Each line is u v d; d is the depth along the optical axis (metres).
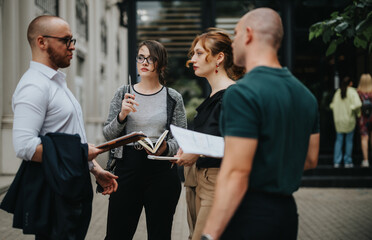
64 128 2.09
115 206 2.73
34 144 1.92
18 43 7.80
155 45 2.81
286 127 1.57
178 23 10.29
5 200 2.01
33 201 1.94
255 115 1.49
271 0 9.78
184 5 10.25
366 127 8.50
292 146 1.62
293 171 1.63
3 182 6.63
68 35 2.10
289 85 1.62
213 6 10.12
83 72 13.40
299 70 9.41
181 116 2.90
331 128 9.47
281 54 9.45
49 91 2.03
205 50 2.48
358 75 9.38
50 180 1.91
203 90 10.20
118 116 2.66
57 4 9.71
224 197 1.45
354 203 6.50
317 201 6.67
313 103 1.71
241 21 1.70
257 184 1.56
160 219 2.77
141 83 2.87
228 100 1.52
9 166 7.54
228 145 1.49
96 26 14.62
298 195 7.24
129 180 2.72
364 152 8.50
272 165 1.54
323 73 9.42
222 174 1.47
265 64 1.62
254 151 1.48
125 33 22.44
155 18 10.29
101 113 16.22
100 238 4.34
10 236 4.28
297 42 9.41
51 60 2.09
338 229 4.86
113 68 18.61
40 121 1.97
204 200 2.36
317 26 3.61
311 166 1.88
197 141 1.93
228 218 1.45
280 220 1.57
